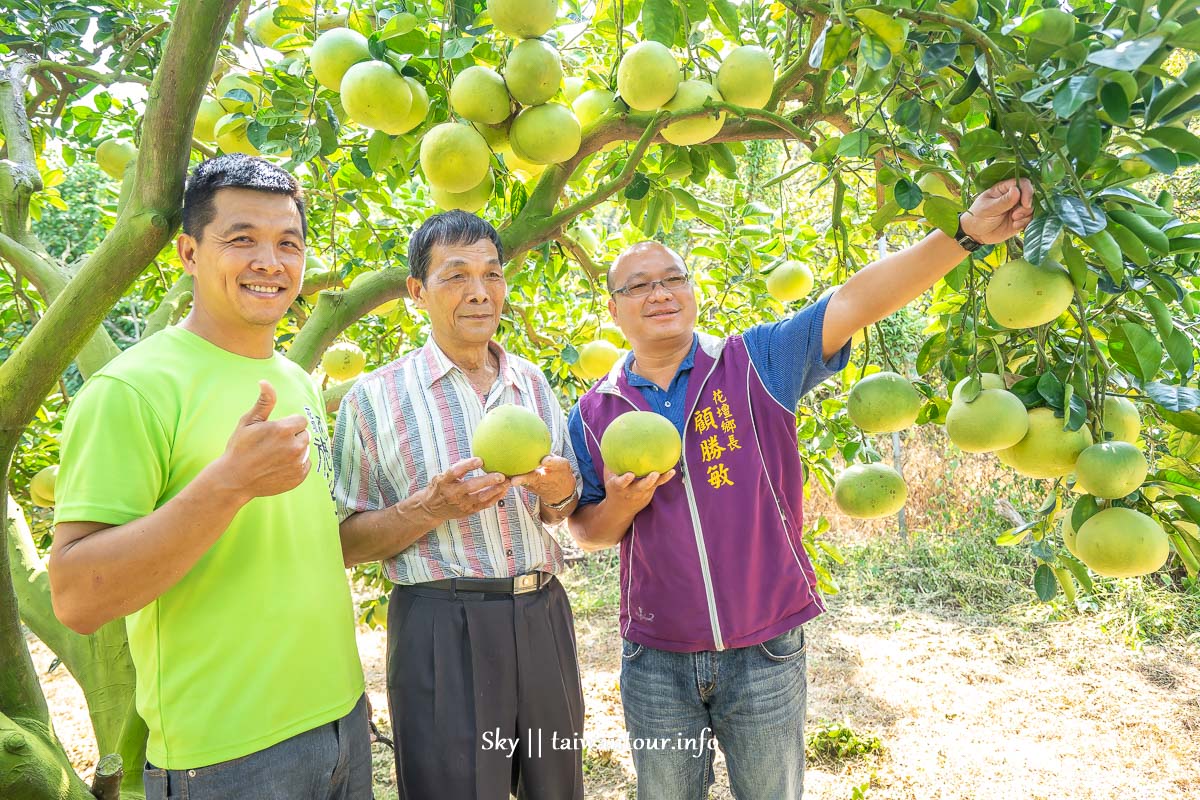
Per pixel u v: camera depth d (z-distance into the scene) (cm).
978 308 182
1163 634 528
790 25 195
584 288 434
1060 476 168
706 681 208
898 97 174
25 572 236
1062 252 146
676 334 214
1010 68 139
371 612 359
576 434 227
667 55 182
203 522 123
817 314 196
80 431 135
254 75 214
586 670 529
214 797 141
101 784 158
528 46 176
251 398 153
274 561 149
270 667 146
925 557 683
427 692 183
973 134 144
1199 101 124
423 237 191
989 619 579
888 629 570
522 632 188
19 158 248
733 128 201
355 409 197
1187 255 169
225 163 145
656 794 216
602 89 213
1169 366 179
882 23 142
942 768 386
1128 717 429
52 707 521
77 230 1123
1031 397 167
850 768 389
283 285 150
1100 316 167
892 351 660
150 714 143
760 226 333
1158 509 169
